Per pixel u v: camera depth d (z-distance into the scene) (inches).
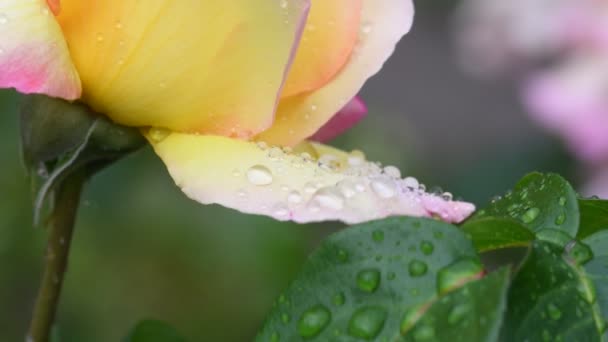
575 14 24.2
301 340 10.9
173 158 12.0
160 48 11.9
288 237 26.2
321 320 10.9
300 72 12.3
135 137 12.2
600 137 23.2
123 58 11.9
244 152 12.0
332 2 12.2
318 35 12.3
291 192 11.7
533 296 10.9
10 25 11.8
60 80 11.8
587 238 11.2
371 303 10.9
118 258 25.9
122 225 25.6
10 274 25.9
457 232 11.0
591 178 25.1
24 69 11.7
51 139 12.1
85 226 25.3
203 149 12.0
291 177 11.8
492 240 11.4
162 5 11.8
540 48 25.6
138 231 25.7
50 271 12.8
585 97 23.4
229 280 26.4
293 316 10.9
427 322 10.8
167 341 13.2
